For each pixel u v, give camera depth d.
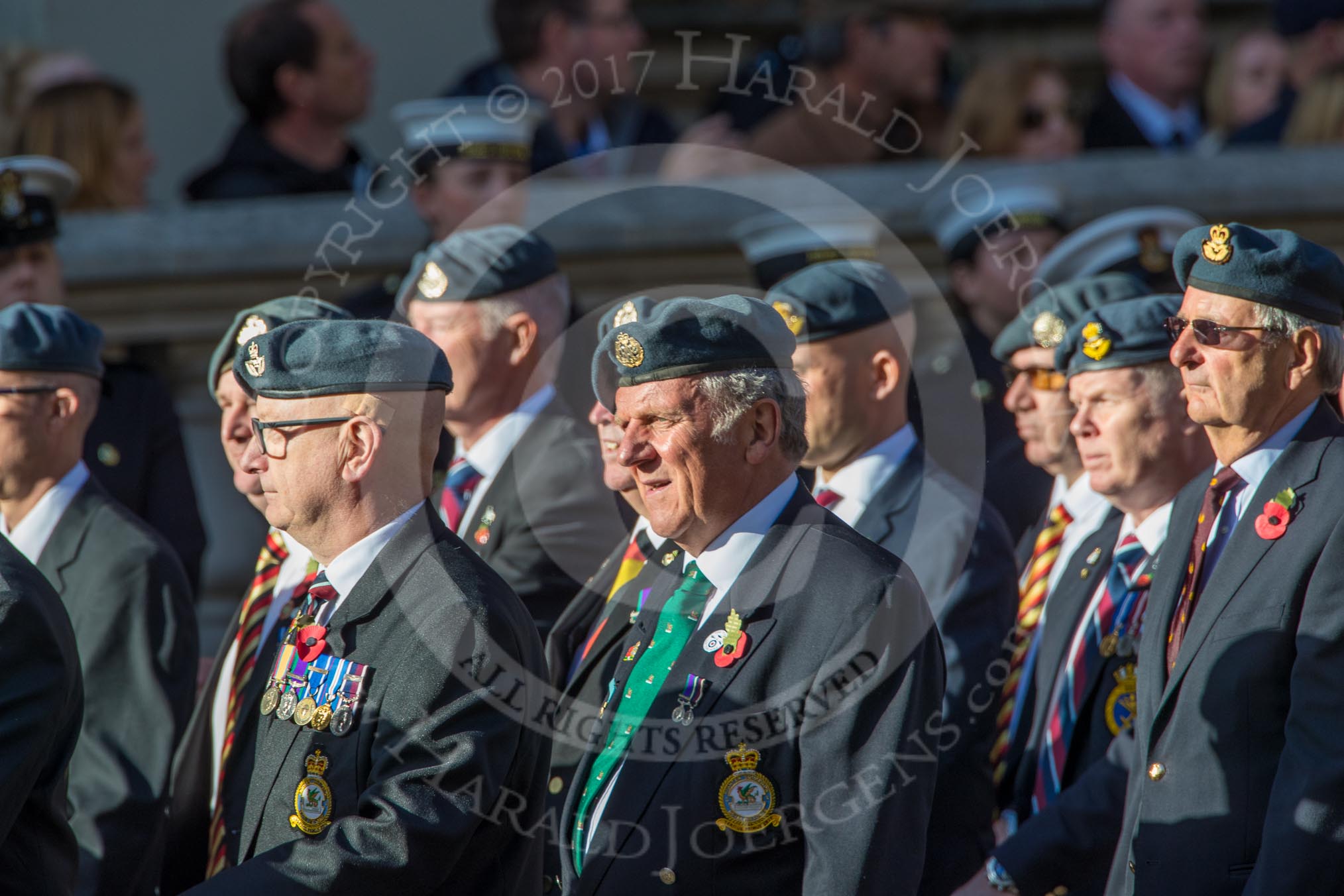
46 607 12.95
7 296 20.31
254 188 25.38
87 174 24.92
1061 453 16.72
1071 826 14.43
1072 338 15.46
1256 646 12.34
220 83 31.75
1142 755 13.16
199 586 20.98
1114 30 29.88
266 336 12.79
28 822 13.19
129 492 20.00
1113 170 25.25
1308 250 12.67
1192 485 13.78
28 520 16.19
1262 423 12.85
